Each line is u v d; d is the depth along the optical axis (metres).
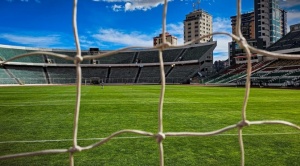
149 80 56.28
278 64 41.53
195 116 7.37
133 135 4.79
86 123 6.25
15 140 4.56
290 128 5.40
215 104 10.48
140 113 7.94
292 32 50.53
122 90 23.53
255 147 4.04
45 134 5.03
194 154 3.69
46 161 3.38
